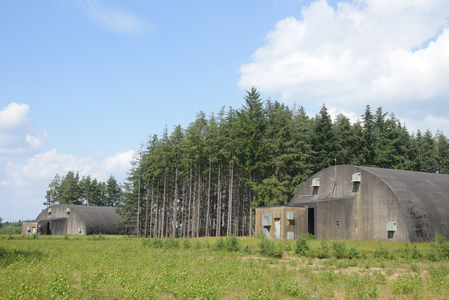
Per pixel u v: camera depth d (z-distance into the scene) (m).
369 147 67.88
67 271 17.28
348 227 39.75
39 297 12.05
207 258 25.81
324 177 45.47
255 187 57.47
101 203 128.12
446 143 80.31
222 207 75.44
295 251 28.22
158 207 79.88
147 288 13.34
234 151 61.59
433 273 18.19
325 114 68.88
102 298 12.48
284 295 13.54
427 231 33.84
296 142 62.53
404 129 84.00
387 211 35.81
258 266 20.91
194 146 63.75
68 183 119.50
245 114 63.56
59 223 86.56
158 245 35.84
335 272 19.61
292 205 46.59
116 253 28.28
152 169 72.12
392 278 17.73
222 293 13.42
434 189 37.50
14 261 21.08
